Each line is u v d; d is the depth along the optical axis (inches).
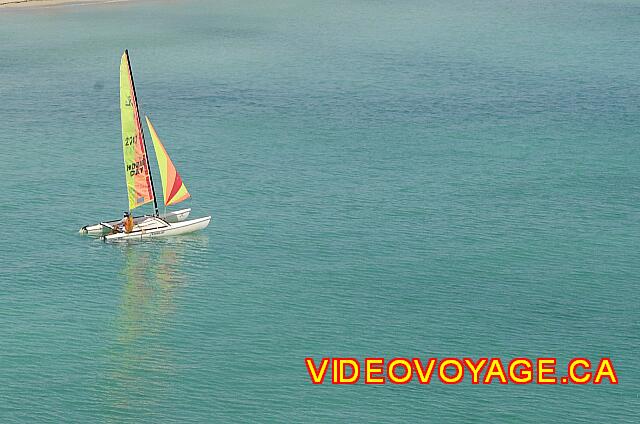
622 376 6648.6
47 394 6427.2
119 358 6811.0
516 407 6333.7
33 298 7544.3
